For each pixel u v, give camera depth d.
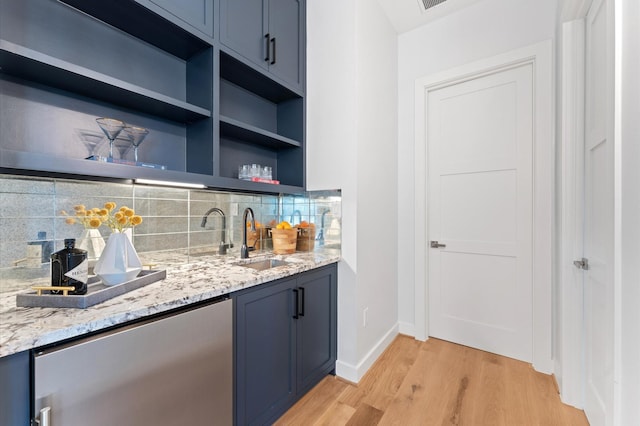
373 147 2.05
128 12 1.18
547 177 1.88
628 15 0.84
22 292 1.00
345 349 1.84
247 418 1.25
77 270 0.93
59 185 1.14
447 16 2.27
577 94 1.54
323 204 1.98
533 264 1.94
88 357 0.76
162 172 1.19
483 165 2.17
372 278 2.03
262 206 2.11
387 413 1.50
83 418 0.75
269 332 1.37
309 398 1.63
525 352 2.00
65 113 1.15
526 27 1.95
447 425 1.42
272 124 2.13
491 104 2.14
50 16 1.11
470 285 2.23
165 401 0.94
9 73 1.00
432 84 2.33
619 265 0.87
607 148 1.03
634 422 0.77
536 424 1.42
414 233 2.42
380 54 2.16
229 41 1.50
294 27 1.97
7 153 0.81
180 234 1.58
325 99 1.97
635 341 0.77
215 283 1.16
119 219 1.14
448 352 2.15
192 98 1.51
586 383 1.48
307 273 1.61
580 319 1.52
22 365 0.68
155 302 0.91
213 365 1.09
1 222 1.01
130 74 1.34
